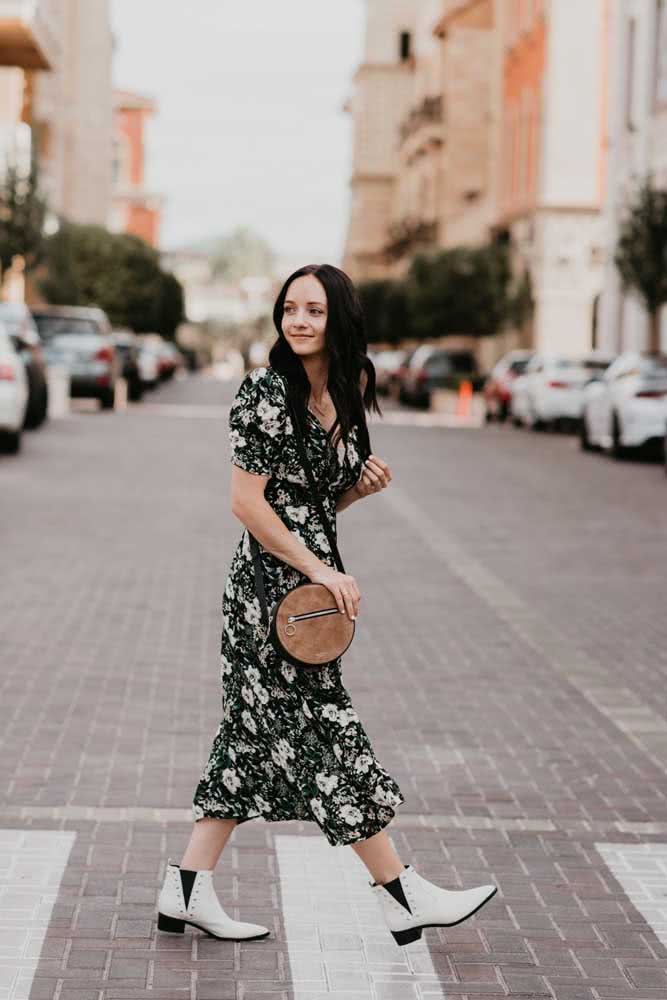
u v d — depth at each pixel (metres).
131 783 6.48
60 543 13.66
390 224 85.31
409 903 4.60
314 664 4.44
